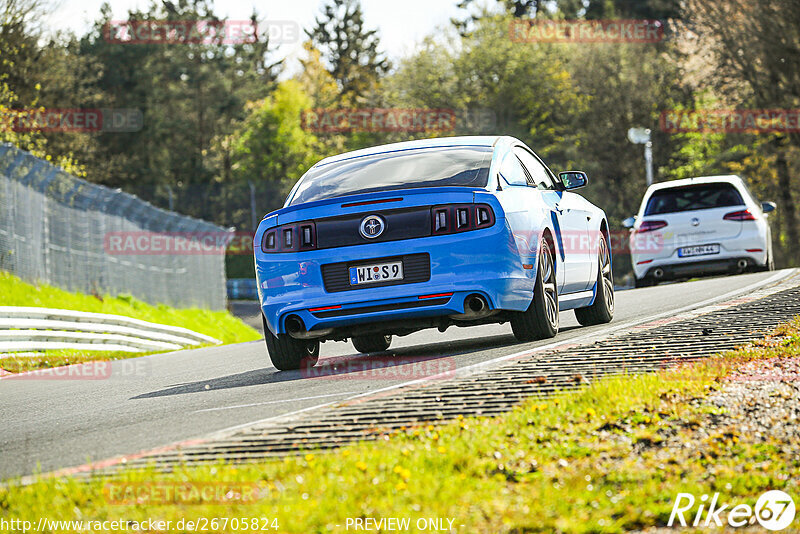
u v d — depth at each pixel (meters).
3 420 17.45
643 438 11.44
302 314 18.78
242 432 12.46
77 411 17.58
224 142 194.62
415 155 20.27
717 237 41.09
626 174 149.50
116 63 171.12
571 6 192.25
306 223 18.81
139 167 170.62
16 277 50.06
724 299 25.86
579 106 152.25
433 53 160.50
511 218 18.59
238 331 72.19
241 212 178.00
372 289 18.39
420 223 18.36
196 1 194.25
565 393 13.37
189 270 70.31
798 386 13.52
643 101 146.38
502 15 163.25
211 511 9.20
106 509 9.50
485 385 14.47
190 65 183.00
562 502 9.41
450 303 18.23
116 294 59.22
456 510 9.10
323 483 9.72
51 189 53.38
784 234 136.50
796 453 11.09
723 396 13.11
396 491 9.45
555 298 20.47
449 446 10.80
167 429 13.84
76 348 39.84
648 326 20.08
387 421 12.56
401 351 22.75
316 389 16.42
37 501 9.77
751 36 109.38
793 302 22.12
